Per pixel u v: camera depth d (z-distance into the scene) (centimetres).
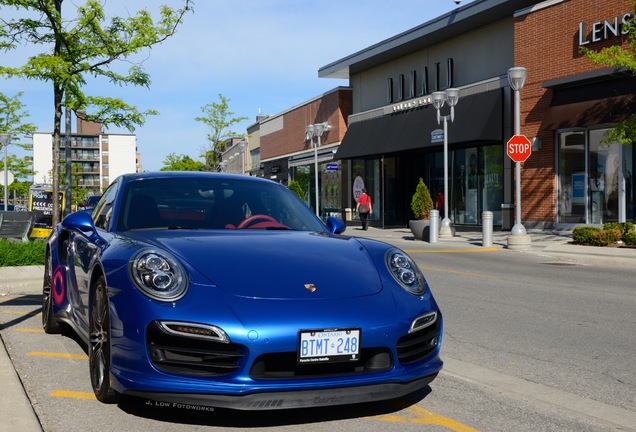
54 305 574
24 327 643
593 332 652
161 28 1484
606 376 487
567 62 2045
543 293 930
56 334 608
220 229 456
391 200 3127
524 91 2219
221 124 4603
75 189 8906
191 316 337
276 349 335
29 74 1340
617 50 1620
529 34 2188
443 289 968
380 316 358
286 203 514
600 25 1927
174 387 334
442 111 2617
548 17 2111
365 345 349
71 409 384
